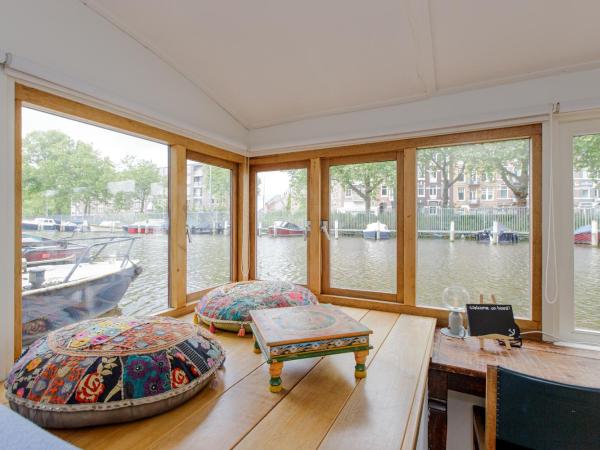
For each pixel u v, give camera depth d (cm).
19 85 120
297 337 111
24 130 129
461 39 151
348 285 227
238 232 254
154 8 144
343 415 96
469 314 160
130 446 82
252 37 161
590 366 136
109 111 152
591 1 127
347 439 86
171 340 111
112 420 90
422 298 201
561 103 158
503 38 148
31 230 132
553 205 164
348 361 133
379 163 215
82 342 102
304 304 173
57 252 142
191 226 211
